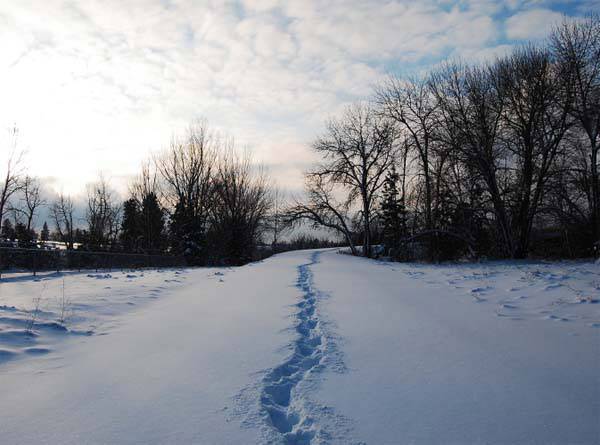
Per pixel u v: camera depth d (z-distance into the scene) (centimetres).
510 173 2505
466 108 2480
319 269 1978
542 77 2239
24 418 351
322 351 558
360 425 341
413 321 727
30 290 1039
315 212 4238
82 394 404
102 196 5522
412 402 387
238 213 4300
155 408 371
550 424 336
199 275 1684
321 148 4000
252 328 680
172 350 555
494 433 323
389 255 3609
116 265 2291
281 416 374
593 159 2130
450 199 2856
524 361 496
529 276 1227
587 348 536
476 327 672
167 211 4250
